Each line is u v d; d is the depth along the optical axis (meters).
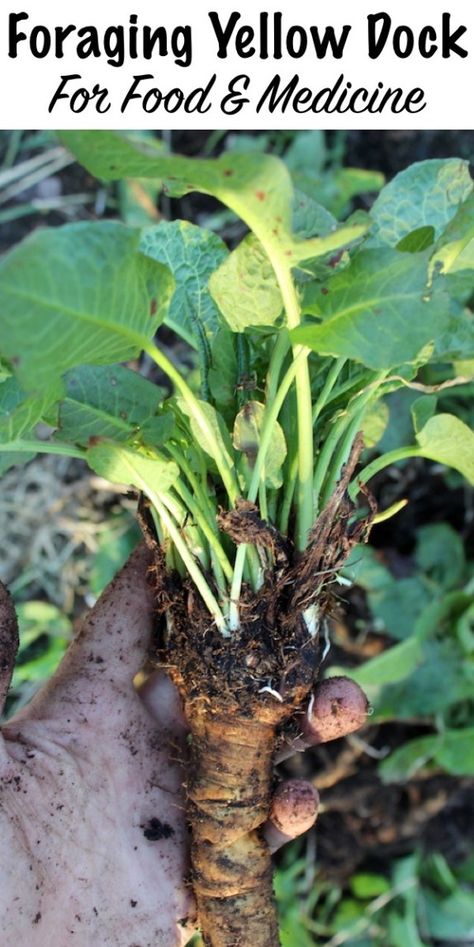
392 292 0.17
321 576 0.21
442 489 0.41
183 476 0.22
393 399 0.39
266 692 0.22
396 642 0.40
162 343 0.43
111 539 0.42
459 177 0.22
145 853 0.24
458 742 0.39
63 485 0.43
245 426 0.20
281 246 0.17
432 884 0.42
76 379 0.20
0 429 0.19
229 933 0.23
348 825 0.41
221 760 0.22
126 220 0.44
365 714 0.24
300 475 0.21
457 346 0.22
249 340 0.21
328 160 0.45
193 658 0.22
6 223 0.45
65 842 0.23
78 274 0.15
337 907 0.41
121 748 0.25
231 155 0.15
